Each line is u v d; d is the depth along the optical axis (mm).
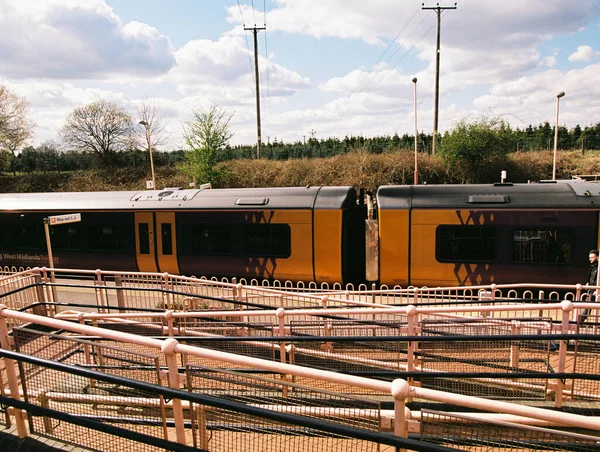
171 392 2779
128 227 14383
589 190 10789
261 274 13008
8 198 16359
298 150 37156
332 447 3346
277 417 2523
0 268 14500
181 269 14016
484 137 26500
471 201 11172
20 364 3785
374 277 14070
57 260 15422
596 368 5320
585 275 10633
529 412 2484
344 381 2695
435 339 4293
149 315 6074
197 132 28719
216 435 3701
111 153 39031
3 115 38375
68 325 3471
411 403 4906
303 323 6211
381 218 11664
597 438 2619
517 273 11023
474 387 5258
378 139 34875
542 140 32062
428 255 11477
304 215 12320
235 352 6234
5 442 3650
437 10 30672
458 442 3131
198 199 13695
